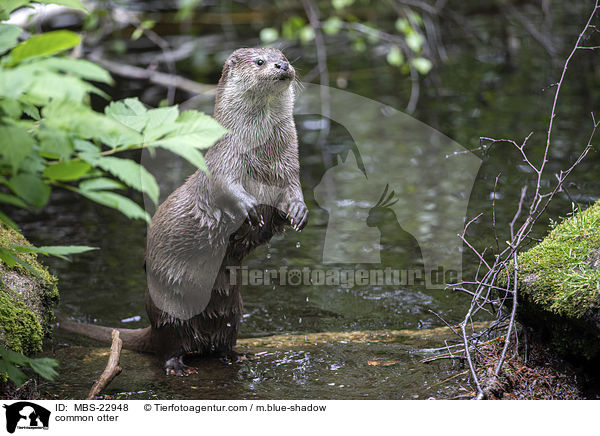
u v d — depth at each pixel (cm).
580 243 575
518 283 566
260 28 1786
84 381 582
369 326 704
